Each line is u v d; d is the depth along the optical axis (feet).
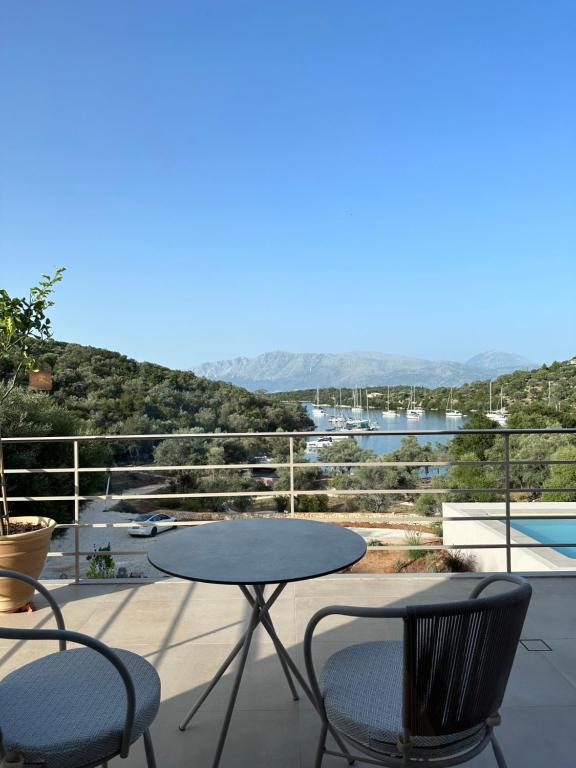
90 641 4.42
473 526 29.76
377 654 5.85
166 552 6.44
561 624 9.89
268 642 9.25
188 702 7.58
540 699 7.57
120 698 5.09
